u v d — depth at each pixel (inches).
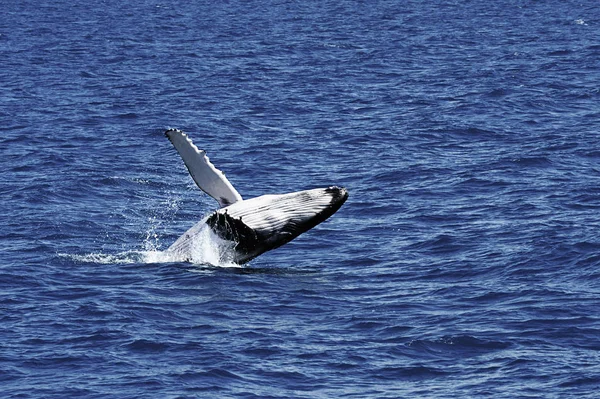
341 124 6643.7
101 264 3476.9
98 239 3927.2
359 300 3083.2
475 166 5182.1
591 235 3730.3
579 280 3235.7
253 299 3065.9
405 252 3671.3
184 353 2637.8
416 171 5128.0
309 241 3838.6
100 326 2827.3
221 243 3149.6
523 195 4510.3
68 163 5393.7
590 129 6279.5
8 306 3009.4
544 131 6230.3
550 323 2832.2
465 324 2834.6
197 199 4687.5
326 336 2768.2
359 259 3582.7
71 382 2449.6
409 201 4493.1
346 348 2677.2
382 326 2837.1
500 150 5629.9
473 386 2429.9
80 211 4379.9
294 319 2903.5
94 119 6904.5
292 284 3238.2
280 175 5211.6
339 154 5669.3
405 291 3174.2
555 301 3014.3
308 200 2918.3
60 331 2795.3
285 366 2561.5
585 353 2615.7
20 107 7391.7
